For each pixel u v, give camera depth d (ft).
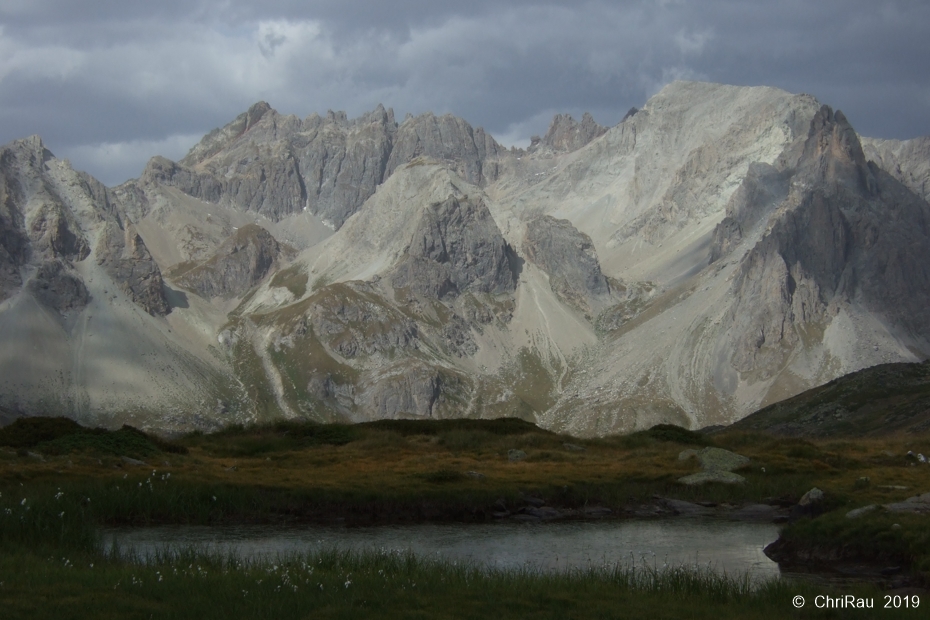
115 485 222.89
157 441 307.17
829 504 213.46
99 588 132.26
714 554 191.31
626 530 219.41
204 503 222.48
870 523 177.88
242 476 256.93
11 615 118.01
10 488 212.84
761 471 285.02
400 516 230.68
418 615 125.90
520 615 128.67
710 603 140.26
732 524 227.61
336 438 354.13
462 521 229.66
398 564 159.22
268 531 210.59
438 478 257.55
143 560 166.09
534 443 352.08
